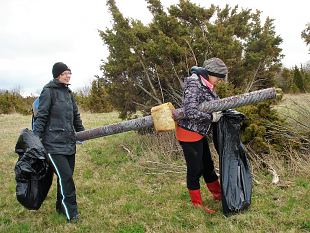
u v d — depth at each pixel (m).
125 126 4.84
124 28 8.27
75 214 4.89
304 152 6.23
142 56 8.27
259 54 8.30
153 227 4.50
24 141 4.65
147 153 7.38
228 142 4.71
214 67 4.58
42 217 5.13
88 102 21.89
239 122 4.80
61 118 4.80
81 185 6.31
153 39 8.34
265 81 8.96
